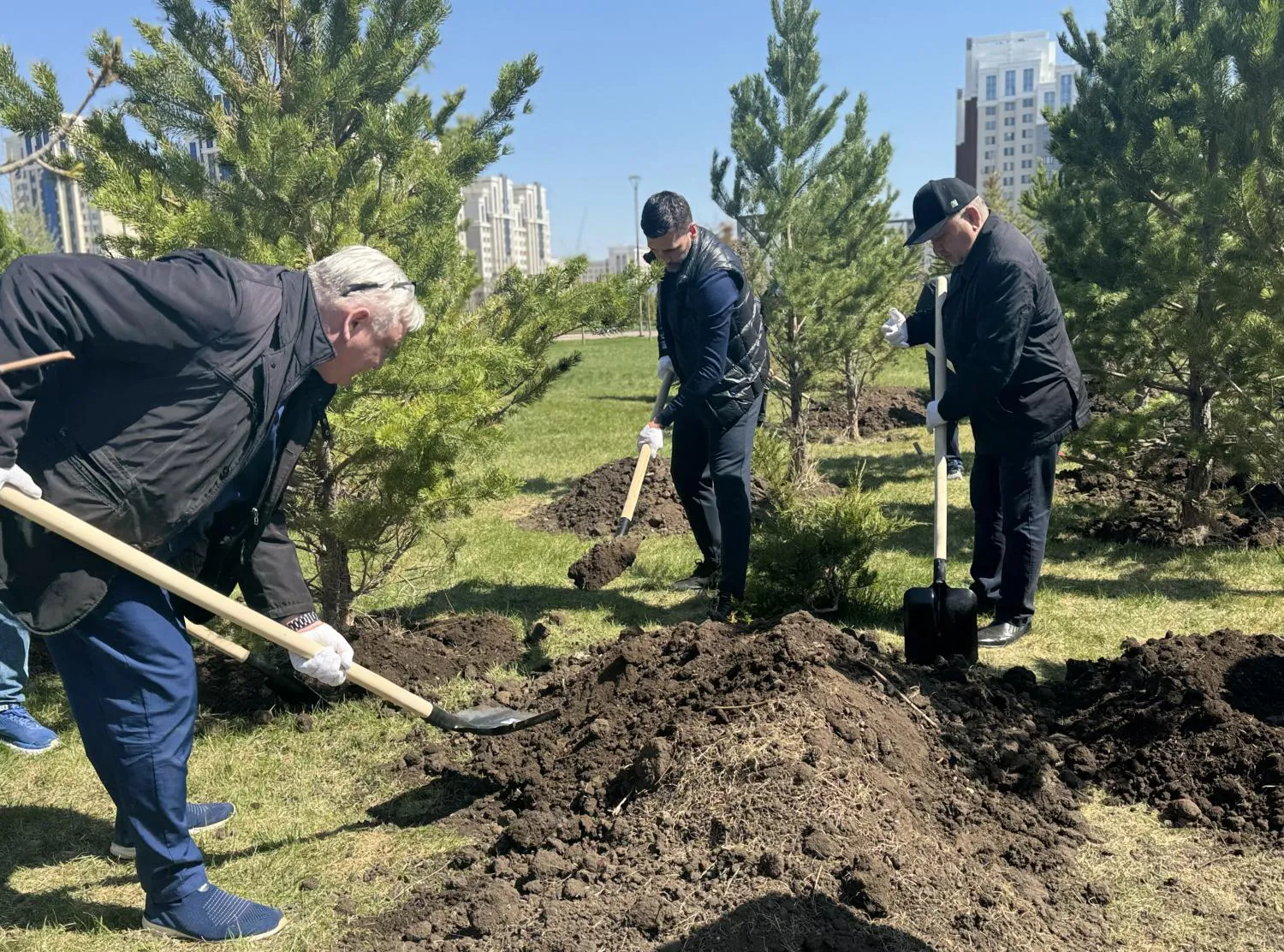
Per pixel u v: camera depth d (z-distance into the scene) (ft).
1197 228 21.77
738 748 10.74
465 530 27.14
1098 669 14.42
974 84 334.44
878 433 43.27
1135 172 22.97
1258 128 18.10
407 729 14.07
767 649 12.79
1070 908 9.40
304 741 13.91
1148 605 18.85
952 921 8.92
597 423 51.06
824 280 30.07
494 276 20.97
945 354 17.03
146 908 9.53
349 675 10.27
